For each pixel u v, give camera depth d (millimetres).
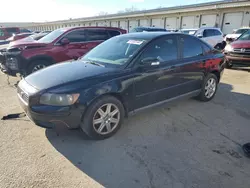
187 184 2141
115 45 3760
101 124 2912
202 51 4242
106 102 2875
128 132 3197
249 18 20047
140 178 2225
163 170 2348
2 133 3096
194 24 25031
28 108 2688
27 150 2695
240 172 2318
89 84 2719
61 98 2568
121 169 2363
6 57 5598
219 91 5293
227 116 3791
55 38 6164
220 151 2715
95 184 2141
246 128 3344
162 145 2850
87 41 6645
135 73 3090
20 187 2080
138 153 2666
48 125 2646
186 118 3703
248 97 4836
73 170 2344
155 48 3428
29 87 2791
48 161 2488
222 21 22266
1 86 5707
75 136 3057
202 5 23250
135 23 33312
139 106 3291
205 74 4301
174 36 3768
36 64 5789
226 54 7754
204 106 4277
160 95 3525
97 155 2619
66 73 2975
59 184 2131
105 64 3283
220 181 2182
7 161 2469
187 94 4066
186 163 2471
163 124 3469
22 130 3195
